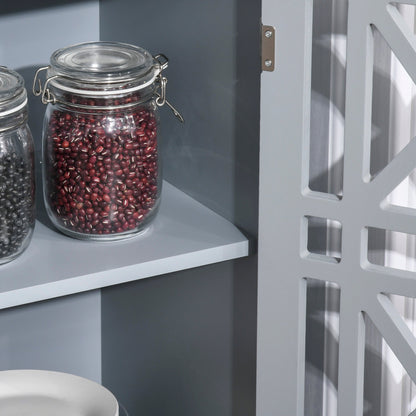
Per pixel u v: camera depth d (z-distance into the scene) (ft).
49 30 5.85
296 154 4.66
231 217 5.31
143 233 5.18
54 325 6.48
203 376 5.83
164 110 5.70
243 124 5.05
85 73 4.73
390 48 4.55
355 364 4.86
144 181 4.98
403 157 4.42
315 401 5.48
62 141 4.87
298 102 4.58
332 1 4.69
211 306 5.61
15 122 4.62
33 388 5.45
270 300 4.99
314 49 4.83
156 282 6.02
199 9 5.18
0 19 5.67
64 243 5.05
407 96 4.76
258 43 4.81
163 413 6.28
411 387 5.34
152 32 5.59
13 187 4.65
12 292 4.60
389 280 4.62
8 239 4.71
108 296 6.52
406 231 4.50
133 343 6.39
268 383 5.16
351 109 4.46
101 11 5.99
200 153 5.45
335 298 5.17
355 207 4.59
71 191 4.93
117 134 4.83
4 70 4.83
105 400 5.29
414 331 5.20
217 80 5.17
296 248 4.82
